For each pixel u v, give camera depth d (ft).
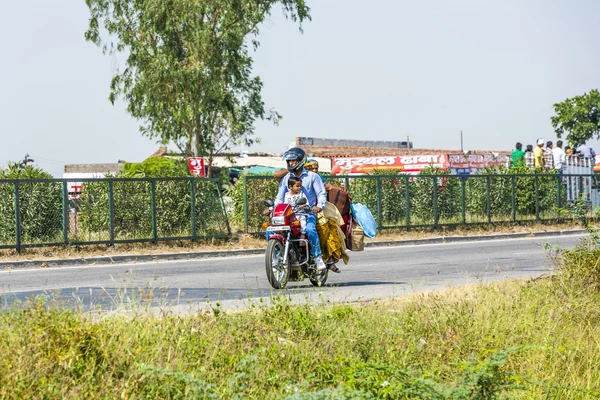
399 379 29.07
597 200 154.10
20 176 105.19
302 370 31.55
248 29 228.22
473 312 41.78
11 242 96.32
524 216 141.28
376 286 61.05
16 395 24.61
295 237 59.21
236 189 118.01
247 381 29.14
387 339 36.11
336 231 61.05
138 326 33.60
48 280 71.41
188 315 39.55
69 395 25.35
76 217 99.60
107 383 26.78
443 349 35.94
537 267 76.43
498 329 39.60
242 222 116.06
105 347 29.66
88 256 95.40
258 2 225.97
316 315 39.96
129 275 73.41
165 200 105.19
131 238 102.68
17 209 95.71
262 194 113.91
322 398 26.04
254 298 53.16
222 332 34.86
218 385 28.63
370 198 123.85
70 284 66.90
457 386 29.55
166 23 216.33
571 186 148.25
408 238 121.39
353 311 42.14
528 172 149.07
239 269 80.64
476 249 104.42
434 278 67.67
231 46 219.82
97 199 100.83
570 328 41.93
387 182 125.49
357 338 35.73
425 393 27.96
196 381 26.86
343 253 61.82
